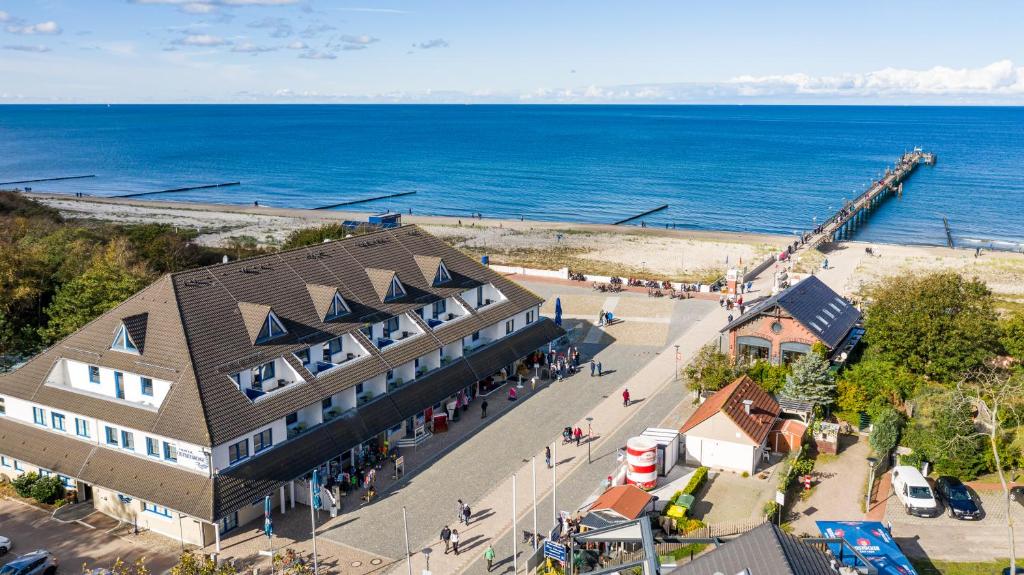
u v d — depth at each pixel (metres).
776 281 99.44
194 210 182.88
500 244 142.00
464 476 54.84
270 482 47.56
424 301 66.75
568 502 50.81
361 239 69.81
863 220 169.12
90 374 52.31
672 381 72.06
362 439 54.62
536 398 68.88
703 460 56.06
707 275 117.25
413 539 46.81
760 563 29.17
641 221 172.88
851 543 42.12
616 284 106.75
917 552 44.50
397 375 61.47
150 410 48.16
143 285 76.25
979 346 64.88
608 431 61.69
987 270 117.06
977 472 52.56
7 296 75.62
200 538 45.66
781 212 183.75
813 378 61.66
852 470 54.97
